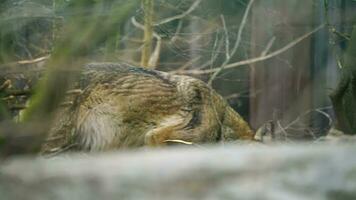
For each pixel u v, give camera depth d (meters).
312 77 17.48
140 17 16.28
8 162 3.57
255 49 17.92
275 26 17.45
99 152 11.17
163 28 17.36
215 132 12.01
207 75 17.84
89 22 6.43
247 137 12.69
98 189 3.24
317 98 17.41
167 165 3.33
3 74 8.16
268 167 3.33
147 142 11.34
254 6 17.64
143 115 11.51
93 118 11.10
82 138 10.91
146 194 3.22
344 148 3.54
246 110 18.61
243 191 3.24
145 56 15.78
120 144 11.38
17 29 9.22
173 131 11.46
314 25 17.00
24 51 10.50
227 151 3.47
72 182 3.27
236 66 17.59
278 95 17.73
